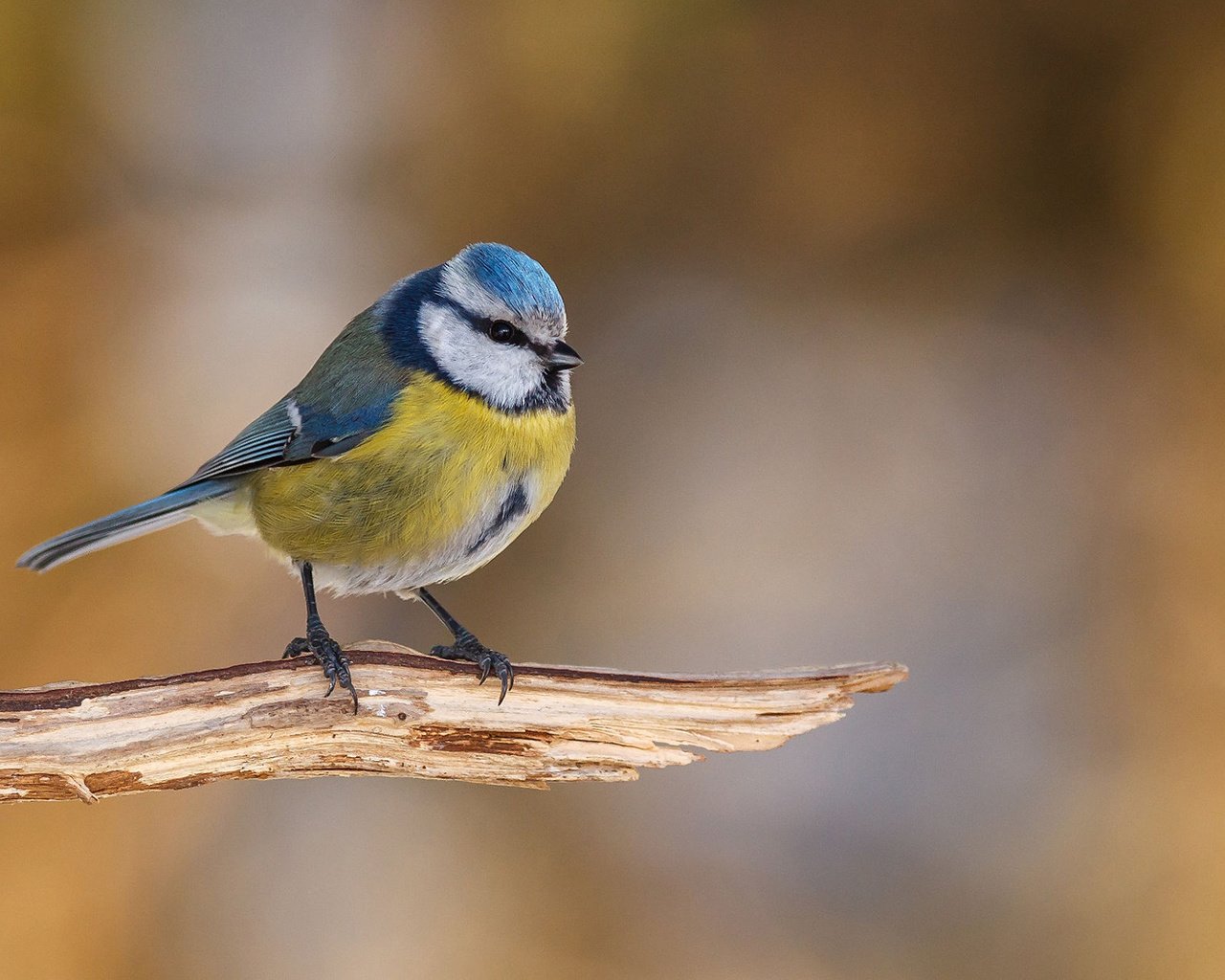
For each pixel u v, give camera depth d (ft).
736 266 47.11
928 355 45.19
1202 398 42.04
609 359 45.32
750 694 20.63
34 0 42.70
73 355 40.45
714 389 44.62
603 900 33.30
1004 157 46.78
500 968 31.63
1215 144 44.29
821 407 44.11
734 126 46.70
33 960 30.81
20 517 37.19
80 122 43.60
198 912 32.04
